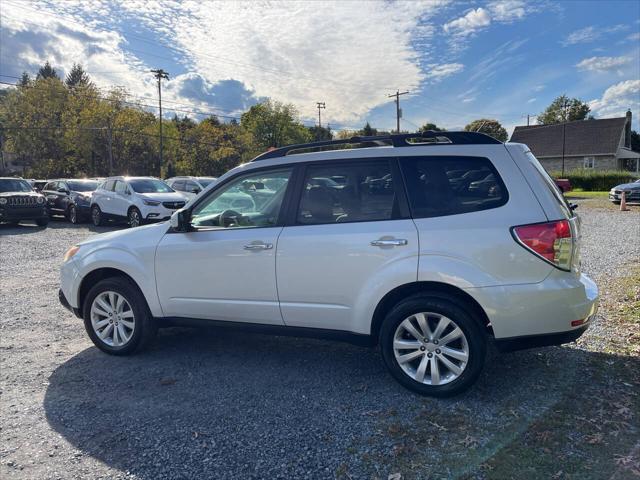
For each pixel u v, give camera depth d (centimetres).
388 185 358
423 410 327
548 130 5772
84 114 5184
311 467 268
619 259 799
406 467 264
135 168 5556
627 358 396
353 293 357
